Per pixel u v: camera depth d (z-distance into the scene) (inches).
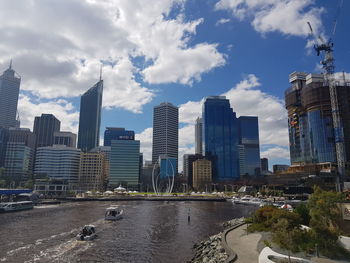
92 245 2145.7
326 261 1270.9
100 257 1829.5
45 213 4340.6
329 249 1365.7
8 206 4579.2
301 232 1440.7
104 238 2413.9
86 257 1820.9
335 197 1599.4
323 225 1438.2
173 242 2287.2
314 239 1413.6
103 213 4335.6
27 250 1967.3
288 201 5974.4
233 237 1909.4
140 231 2775.6
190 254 1929.1
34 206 5674.2
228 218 3865.7
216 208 5610.2
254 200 6998.0
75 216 3934.5
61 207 5477.4
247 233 2015.3
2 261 1708.9
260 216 2246.6
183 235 2588.6
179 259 1812.3
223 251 1595.7
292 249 1177.4
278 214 1616.6
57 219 3607.3
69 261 1729.8
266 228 2033.7
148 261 1765.5
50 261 1718.8
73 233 2598.4
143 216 4040.4
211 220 3651.6
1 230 2753.4
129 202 7308.1
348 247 1374.3
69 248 2038.6
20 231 2701.8
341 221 1551.4
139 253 1942.7
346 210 1550.2
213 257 1569.9
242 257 1389.0
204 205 6461.6
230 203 7303.2
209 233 2696.9
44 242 2217.0
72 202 7111.2
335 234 1390.3
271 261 1139.9
